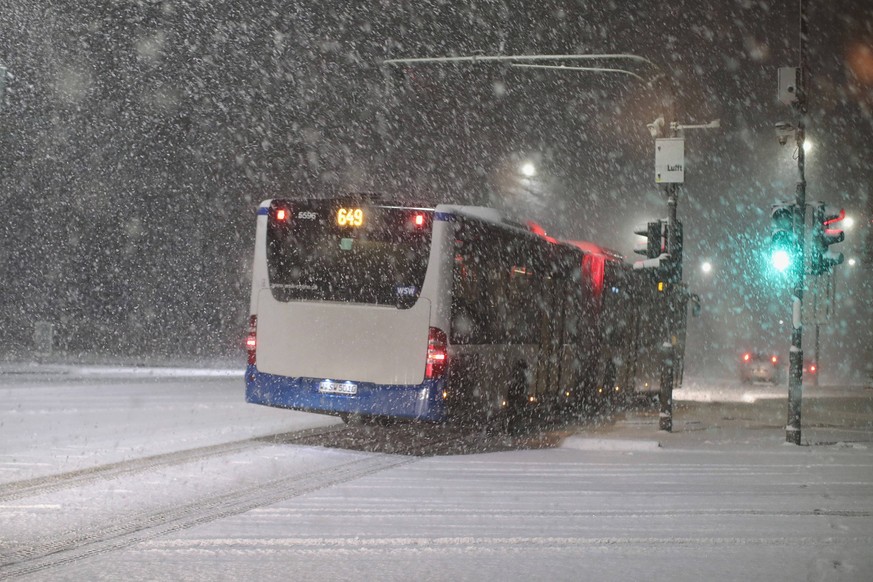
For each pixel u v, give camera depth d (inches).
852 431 777.6
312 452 559.5
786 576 276.5
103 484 416.8
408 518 352.8
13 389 992.9
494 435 715.4
